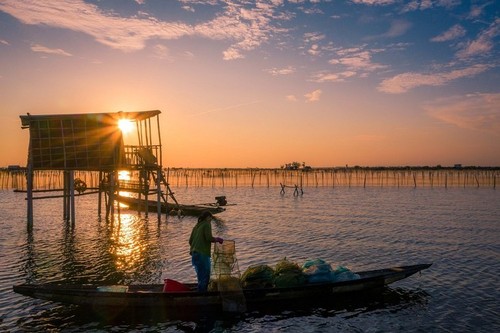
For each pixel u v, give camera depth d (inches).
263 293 469.4
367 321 435.8
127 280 590.6
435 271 647.1
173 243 893.8
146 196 1349.7
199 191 3378.4
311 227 1174.3
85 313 445.7
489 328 417.1
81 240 920.3
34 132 1093.8
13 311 450.6
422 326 423.5
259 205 1947.6
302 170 4963.1
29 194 1078.4
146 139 1248.2
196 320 434.3
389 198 2389.3
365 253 802.8
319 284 486.0
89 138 1133.1
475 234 1034.7
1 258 725.9
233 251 470.6
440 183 4886.8
